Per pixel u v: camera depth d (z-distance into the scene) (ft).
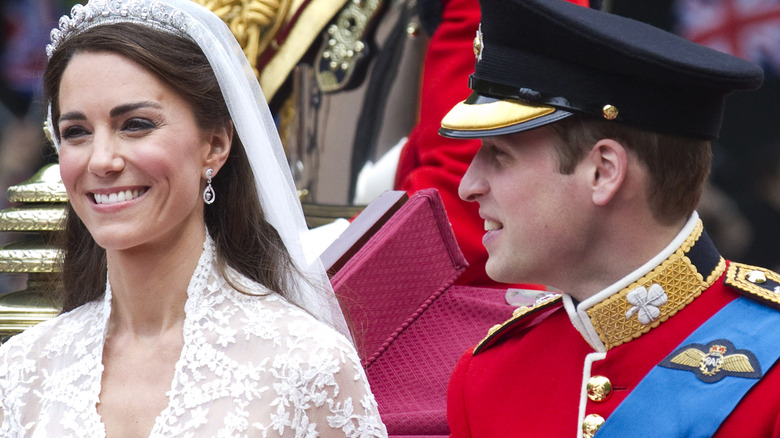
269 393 27.22
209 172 28.32
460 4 40.70
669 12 68.54
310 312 29.37
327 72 47.03
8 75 76.28
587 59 25.54
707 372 25.22
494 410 28.45
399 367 33.40
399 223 33.37
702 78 25.20
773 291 25.86
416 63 45.83
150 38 27.30
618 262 26.22
